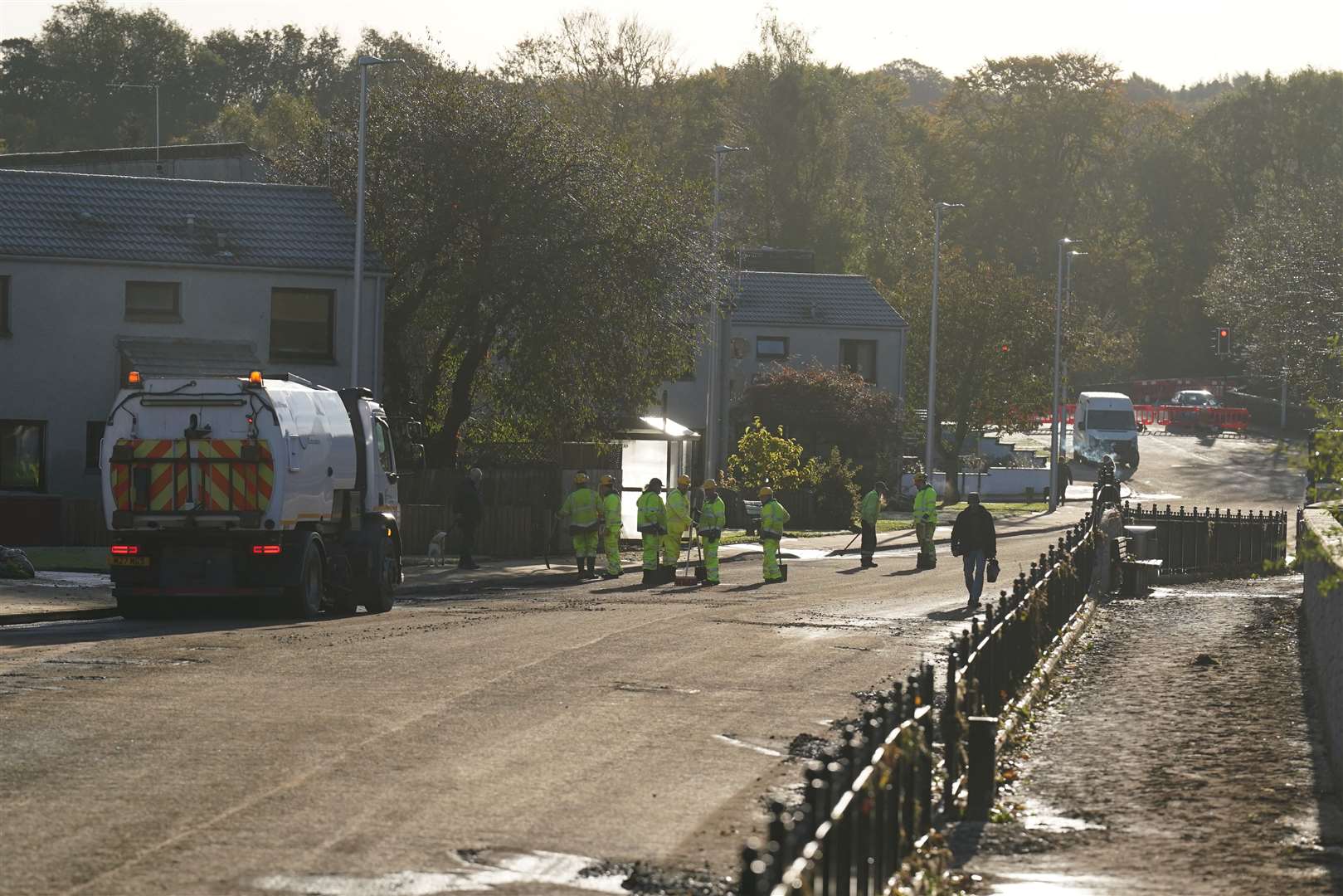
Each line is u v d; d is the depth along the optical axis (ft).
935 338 319.68
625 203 218.79
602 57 457.68
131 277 213.87
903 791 47.19
